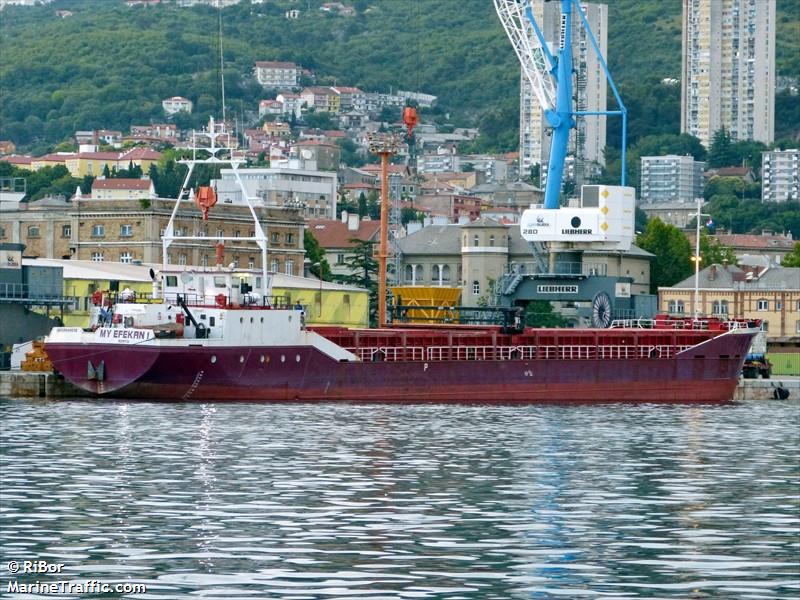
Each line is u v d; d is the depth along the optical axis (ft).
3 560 618.85
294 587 578.66
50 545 645.92
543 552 641.81
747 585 588.09
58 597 564.30
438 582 589.32
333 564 615.16
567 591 578.25
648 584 589.32
